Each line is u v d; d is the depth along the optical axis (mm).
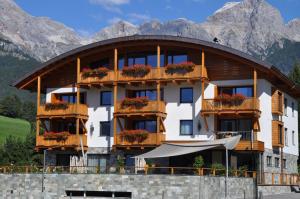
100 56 50625
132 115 46781
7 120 128625
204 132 46125
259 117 44938
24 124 127750
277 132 47781
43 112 50125
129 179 38562
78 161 49969
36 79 51625
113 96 49844
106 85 48938
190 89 47312
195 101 46812
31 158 69250
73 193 40719
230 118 46344
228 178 38250
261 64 43938
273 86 48469
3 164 67250
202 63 45656
